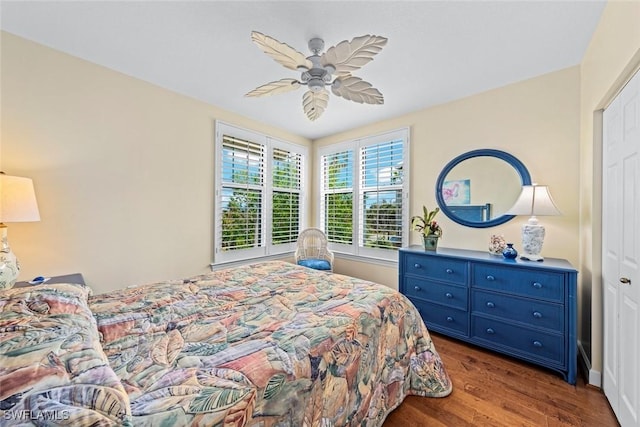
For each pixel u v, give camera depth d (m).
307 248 3.90
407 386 1.57
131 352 0.96
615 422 1.44
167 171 2.58
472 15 1.58
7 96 1.75
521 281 1.98
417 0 1.48
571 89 2.14
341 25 1.68
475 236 2.64
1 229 1.55
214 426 0.66
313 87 1.69
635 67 1.26
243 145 3.27
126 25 1.69
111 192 2.22
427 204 2.98
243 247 3.28
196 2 1.51
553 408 1.54
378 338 1.37
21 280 1.81
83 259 2.08
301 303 1.45
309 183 4.18
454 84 2.43
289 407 0.86
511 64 2.10
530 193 2.06
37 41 1.84
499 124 2.49
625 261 1.39
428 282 2.48
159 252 2.53
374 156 3.49
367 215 3.56
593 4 1.50
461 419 1.46
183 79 2.39
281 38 1.80
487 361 2.04
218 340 1.05
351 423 1.12
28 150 1.83
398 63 2.09
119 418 0.56
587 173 1.93
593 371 1.73
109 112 2.20
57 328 0.81
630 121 1.35
